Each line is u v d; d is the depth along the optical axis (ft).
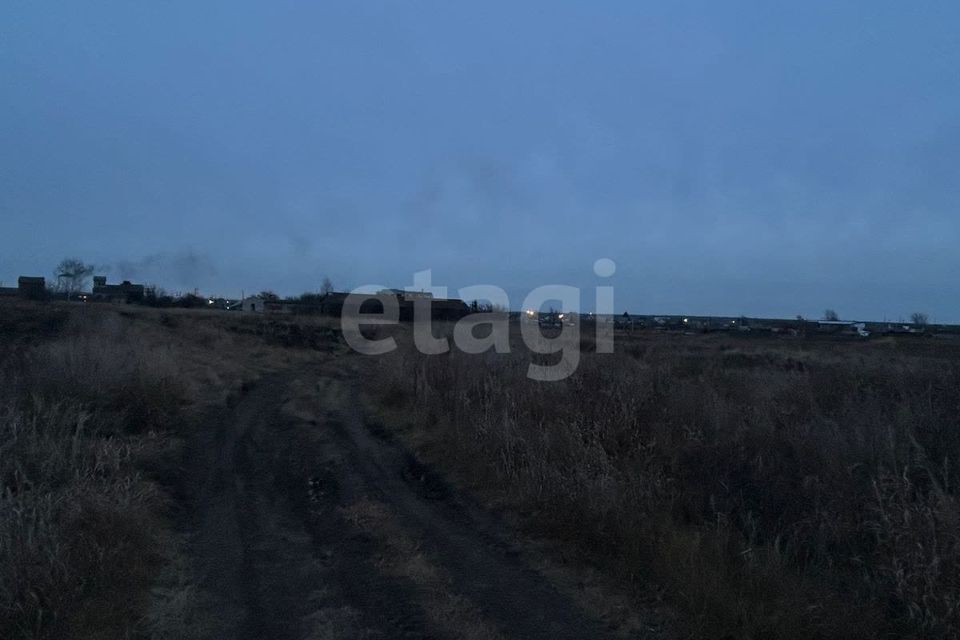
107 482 31.42
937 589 19.95
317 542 29.25
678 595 22.06
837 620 19.90
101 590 22.59
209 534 30.17
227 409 62.03
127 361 57.31
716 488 28.12
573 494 29.07
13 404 39.14
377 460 43.70
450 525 30.89
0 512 25.03
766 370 60.03
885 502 23.66
